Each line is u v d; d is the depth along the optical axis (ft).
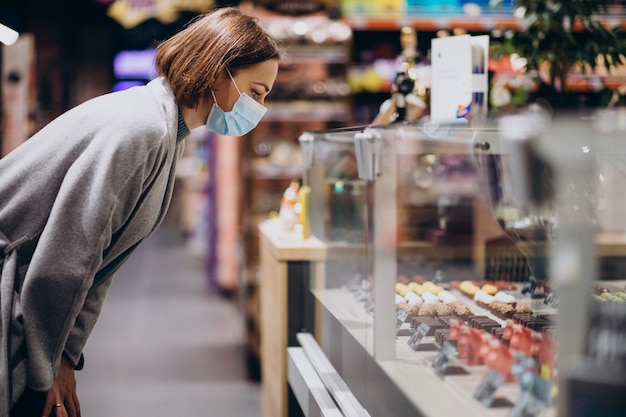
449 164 9.69
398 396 6.15
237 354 18.88
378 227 6.97
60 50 34.06
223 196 26.37
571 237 4.04
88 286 6.07
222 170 26.21
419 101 10.58
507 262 8.53
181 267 34.58
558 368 4.06
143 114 6.28
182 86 6.57
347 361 7.89
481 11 18.58
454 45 8.28
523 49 10.75
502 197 6.98
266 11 18.15
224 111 6.88
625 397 3.76
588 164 4.06
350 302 8.18
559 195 4.07
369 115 19.66
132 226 6.45
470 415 4.87
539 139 4.19
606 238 6.79
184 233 46.44
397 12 18.58
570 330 4.00
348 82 18.13
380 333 6.86
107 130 6.15
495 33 11.01
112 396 15.34
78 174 6.03
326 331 8.95
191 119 6.82
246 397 15.39
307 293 10.27
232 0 24.93
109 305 25.23
